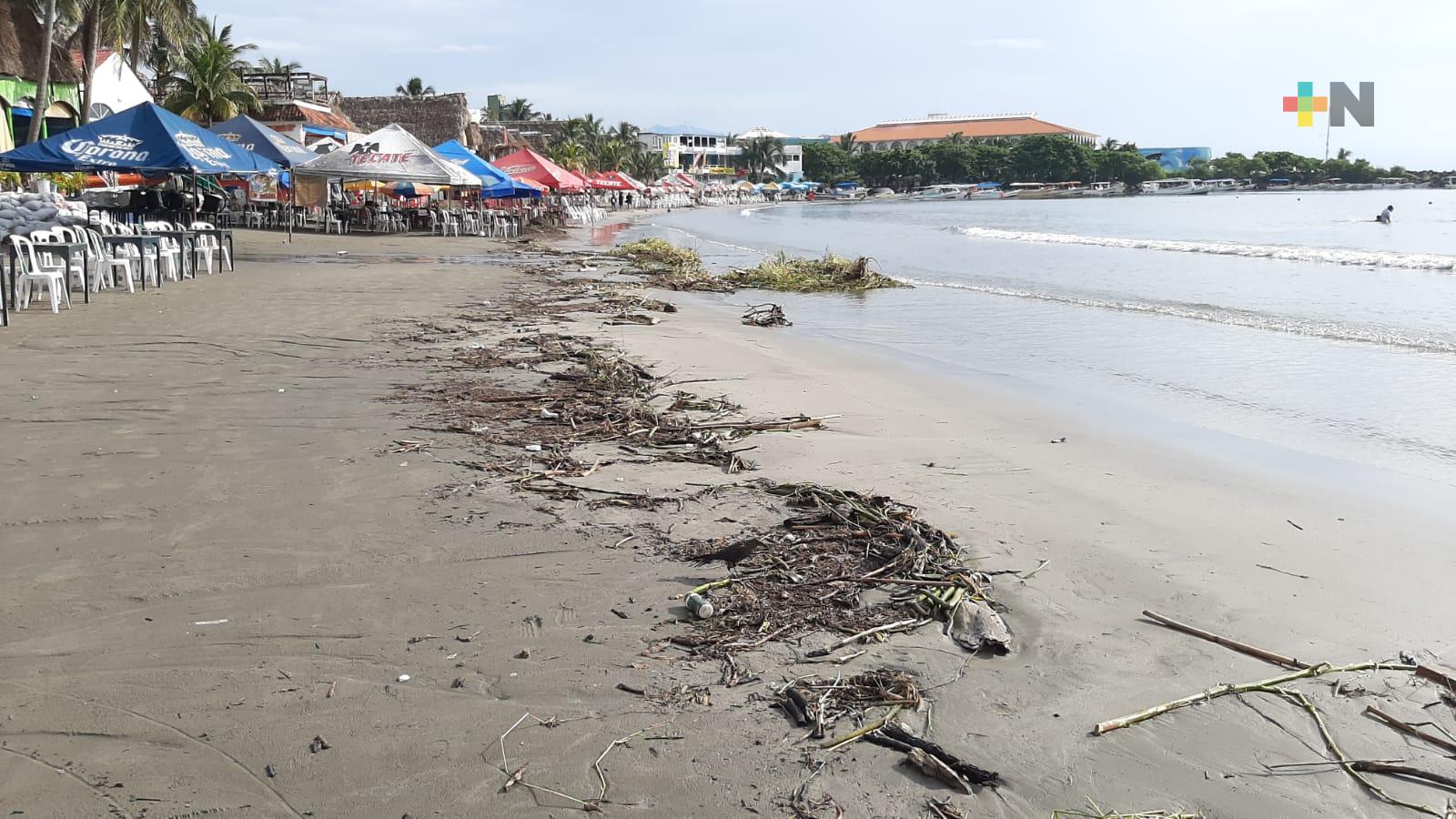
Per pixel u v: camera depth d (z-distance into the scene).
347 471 6.50
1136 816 3.19
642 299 17.52
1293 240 37.41
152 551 5.08
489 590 4.73
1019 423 8.88
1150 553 5.51
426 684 3.84
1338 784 3.40
